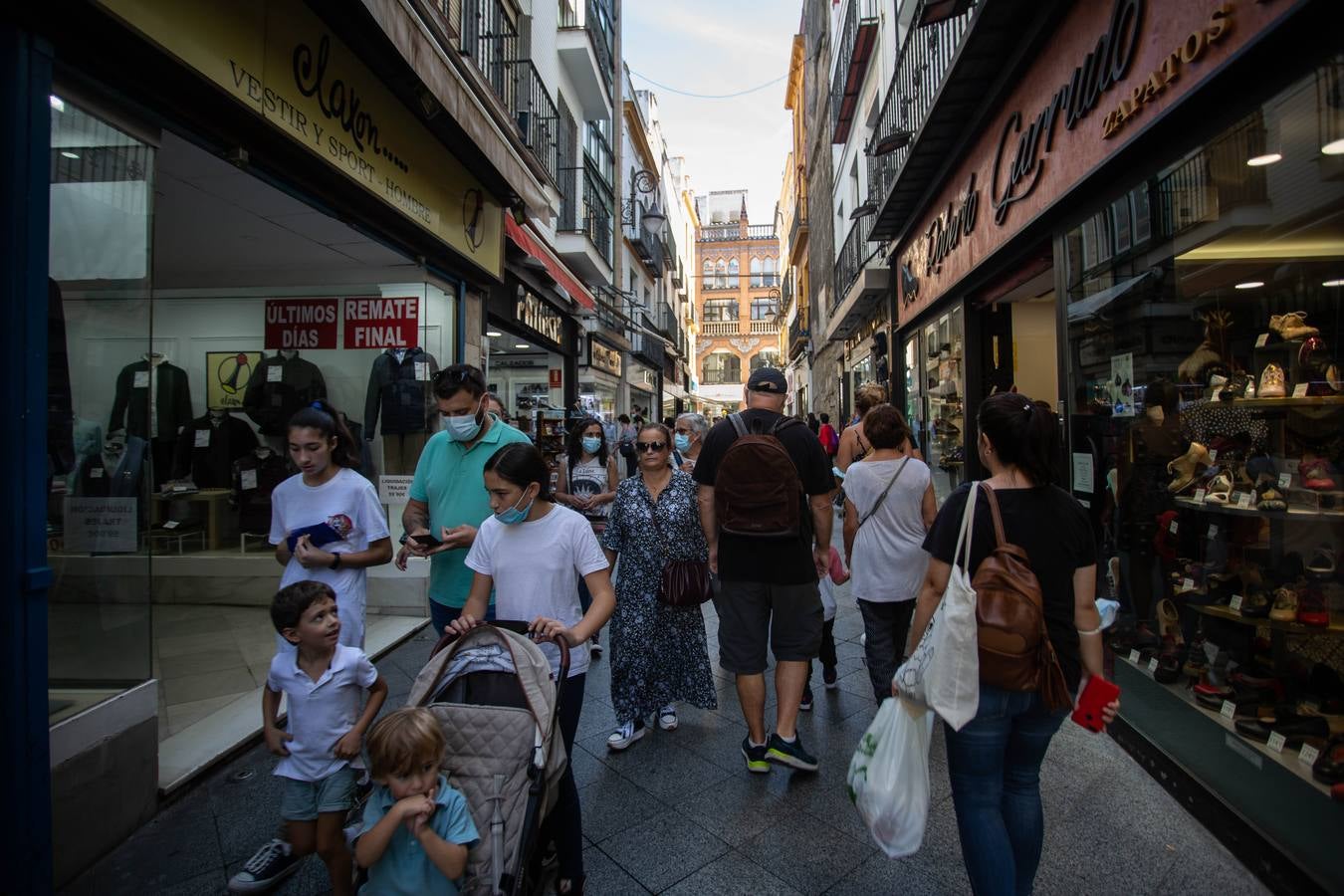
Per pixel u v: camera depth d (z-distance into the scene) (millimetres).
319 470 2703
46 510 2262
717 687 4305
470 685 2039
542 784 1814
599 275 13297
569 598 2367
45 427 2262
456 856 1678
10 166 2158
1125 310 3938
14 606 2145
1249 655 2898
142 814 2727
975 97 5840
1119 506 4016
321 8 3643
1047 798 2910
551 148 10516
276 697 2277
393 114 4641
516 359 11828
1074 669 1899
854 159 14320
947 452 8062
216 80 2930
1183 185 3354
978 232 6340
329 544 2654
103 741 2535
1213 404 3287
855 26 12602
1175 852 2516
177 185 3959
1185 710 3053
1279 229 2824
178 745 3295
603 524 5102
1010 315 7156
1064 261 4605
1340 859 2143
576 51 11789
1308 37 2438
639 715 3430
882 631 3488
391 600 5723
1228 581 3074
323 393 6168
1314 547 2742
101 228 2619
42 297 2248
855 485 3506
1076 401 4500
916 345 9703
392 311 6098
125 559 2701
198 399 6285
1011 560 1860
